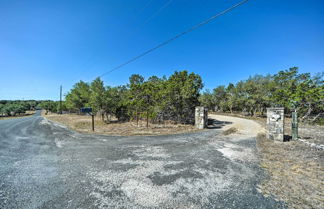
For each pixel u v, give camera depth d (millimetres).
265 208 2004
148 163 3674
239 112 28547
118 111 14180
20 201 2211
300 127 9398
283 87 16531
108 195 2348
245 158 3965
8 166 3576
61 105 33094
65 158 4094
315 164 3496
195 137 6801
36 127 10844
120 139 6438
